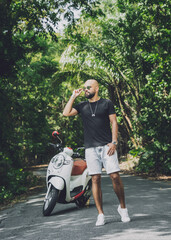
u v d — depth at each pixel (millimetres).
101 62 17516
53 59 25375
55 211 6863
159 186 10172
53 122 39062
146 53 12797
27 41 14023
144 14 12906
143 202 7047
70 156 6766
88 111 5070
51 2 13555
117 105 20203
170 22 12172
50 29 14180
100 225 4953
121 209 5094
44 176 19344
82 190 6953
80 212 6426
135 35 13070
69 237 4441
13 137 13820
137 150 13945
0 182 10820
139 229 4543
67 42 17828
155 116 13188
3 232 5219
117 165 4957
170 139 13453
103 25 16625
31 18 13445
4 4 11359
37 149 33938
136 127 17406
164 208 6211
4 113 12953
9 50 11359
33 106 24203
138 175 14359
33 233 4926
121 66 17016
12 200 9391
